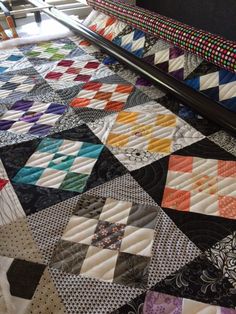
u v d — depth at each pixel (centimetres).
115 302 60
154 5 252
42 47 177
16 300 61
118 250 69
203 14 214
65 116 117
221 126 102
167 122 110
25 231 75
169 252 68
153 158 95
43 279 64
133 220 76
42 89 136
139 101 124
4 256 69
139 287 62
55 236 73
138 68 138
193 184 85
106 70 149
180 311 58
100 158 96
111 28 171
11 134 109
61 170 92
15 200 83
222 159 93
